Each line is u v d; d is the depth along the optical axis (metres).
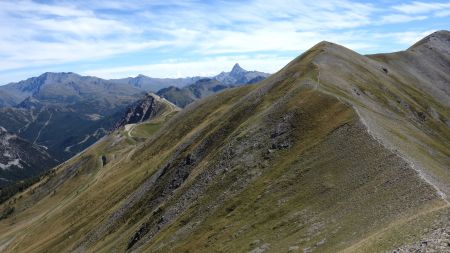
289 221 59.91
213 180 89.75
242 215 70.50
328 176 64.75
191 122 174.12
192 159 114.00
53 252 137.50
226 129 116.12
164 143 177.38
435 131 133.62
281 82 126.81
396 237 35.78
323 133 79.31
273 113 97.50
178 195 96.62
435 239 31.61
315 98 92.94
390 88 146.25
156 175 125.75
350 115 79.69
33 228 196.50
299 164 73.75
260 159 84.75
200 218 79.50
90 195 181.25
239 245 61.34
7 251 182.25
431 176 53.59
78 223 151.62
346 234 46.50
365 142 67.44
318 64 129.50
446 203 40.28
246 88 176.62
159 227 90.06
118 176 181.12
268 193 71.25
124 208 124.50
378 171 57.59
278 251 52.50
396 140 74.25
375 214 47.00
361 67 152.50
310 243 49.72
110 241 109.06
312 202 61.34
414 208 43.03
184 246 72.94
